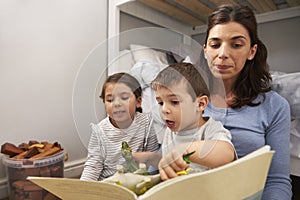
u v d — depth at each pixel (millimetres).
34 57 946
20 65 910
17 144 913
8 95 884
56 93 1020
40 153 797
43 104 981
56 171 807
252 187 372
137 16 1193
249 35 596
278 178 559
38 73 961
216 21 596
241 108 638
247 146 589
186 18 1345
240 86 650
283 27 1264
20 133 920
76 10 1072
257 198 391
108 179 381
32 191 751
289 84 718
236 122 617
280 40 1275
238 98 644
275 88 741
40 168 764
